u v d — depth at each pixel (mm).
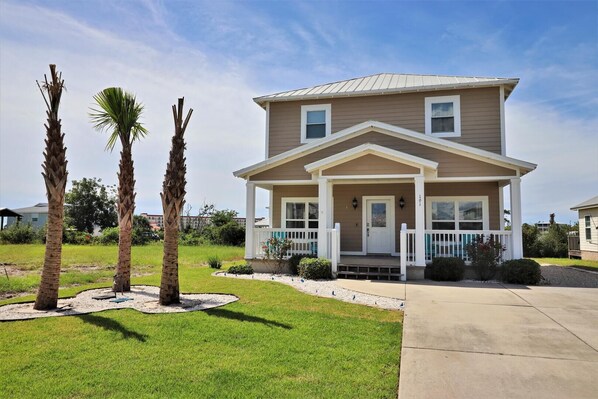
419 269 12000
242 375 4211
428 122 15180
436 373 4316
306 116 16438
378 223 15664
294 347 5148
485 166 12508
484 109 14750
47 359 4715
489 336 5727
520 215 12086
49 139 7746
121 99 9703
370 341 5441
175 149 8195
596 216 21953
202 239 34281
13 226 34969
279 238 13945
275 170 14180
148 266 16578
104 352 4965
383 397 3723
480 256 11812
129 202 9945
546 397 3719
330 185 13836
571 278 12484
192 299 8578
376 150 12508
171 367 4449
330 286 10586
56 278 7754
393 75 18891
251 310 7367
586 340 5512
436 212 15102
